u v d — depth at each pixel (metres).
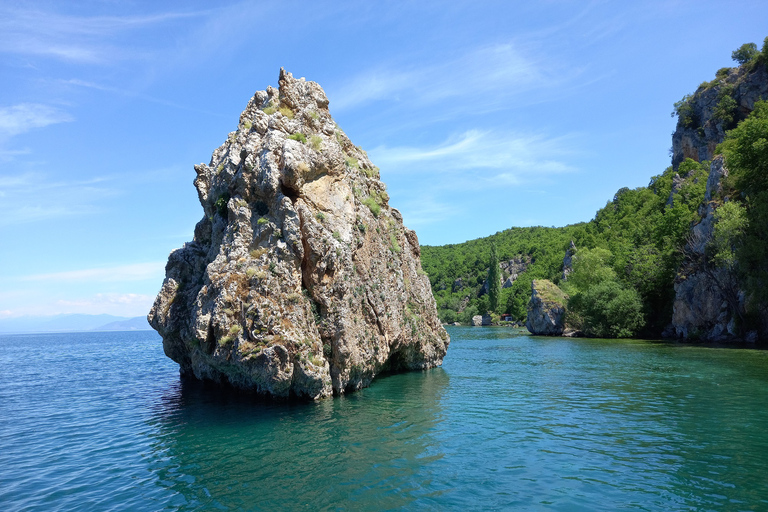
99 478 14.73
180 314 31.25
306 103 30.64
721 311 65.50
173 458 16.41
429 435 18.70
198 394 29.00
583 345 65.94
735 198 68.00
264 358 22.14
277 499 12.67
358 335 27.22
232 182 27.59
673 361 43.25
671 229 85.12
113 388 33.97
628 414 22.20
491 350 59.66
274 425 20.33
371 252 31.38
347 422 20.75
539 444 17.45
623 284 88.31
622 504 12.14
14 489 13.95
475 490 13.16
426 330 40.62
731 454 16.00
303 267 25.16
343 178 30.30
